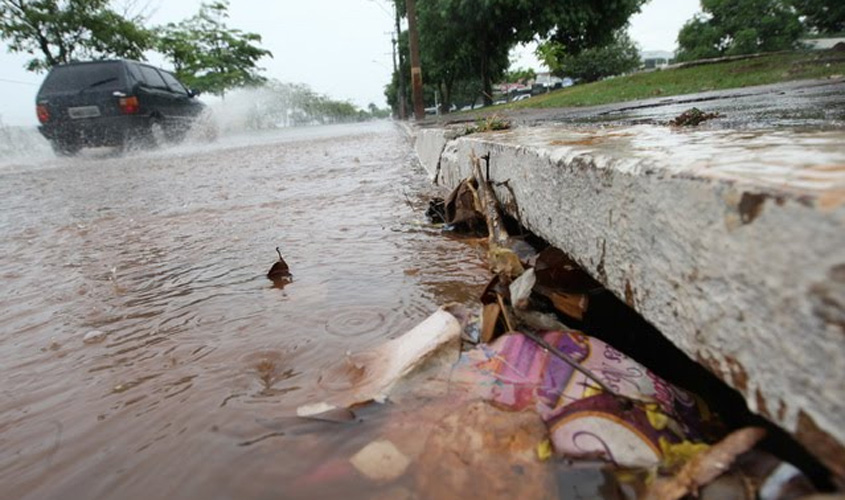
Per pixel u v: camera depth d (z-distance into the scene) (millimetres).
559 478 787
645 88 9383
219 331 1514
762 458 677
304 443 933
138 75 10695
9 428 1093
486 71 23734
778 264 566
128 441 1009
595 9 21250
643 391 905
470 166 2600
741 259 626
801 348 544
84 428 1069
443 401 987
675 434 832
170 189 5047
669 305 807
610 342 1268
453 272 1905
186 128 12625
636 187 880
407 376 1057
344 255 2256
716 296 683
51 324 1689
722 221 656
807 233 524
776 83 6492
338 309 1607
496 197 2061
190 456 938
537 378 981
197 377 1240
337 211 3312
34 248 2896
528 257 1643
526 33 21422
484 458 836
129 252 2627
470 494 782
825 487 621
